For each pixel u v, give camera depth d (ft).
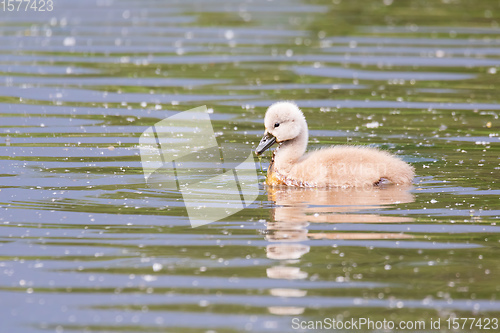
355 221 35.65
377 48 78.43
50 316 27.17
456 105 58.85
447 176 42.39
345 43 80.94
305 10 99.09
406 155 46.29
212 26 89.51
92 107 58.18
